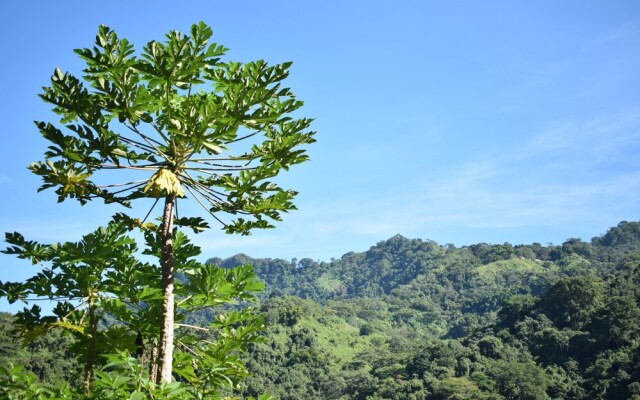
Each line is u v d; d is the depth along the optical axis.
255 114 7.48
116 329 8.68
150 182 7.35
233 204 8.16
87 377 8.45
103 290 8.76
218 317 8.82
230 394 8.56
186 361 8.42
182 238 9.23
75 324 8.88
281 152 7.92
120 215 8.06
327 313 163.25
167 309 7.61
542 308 100.44
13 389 6.94
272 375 107.19
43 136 7.17
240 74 7.60
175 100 8.62
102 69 7.05
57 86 7.12
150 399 6.32
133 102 7.29
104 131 7.31
